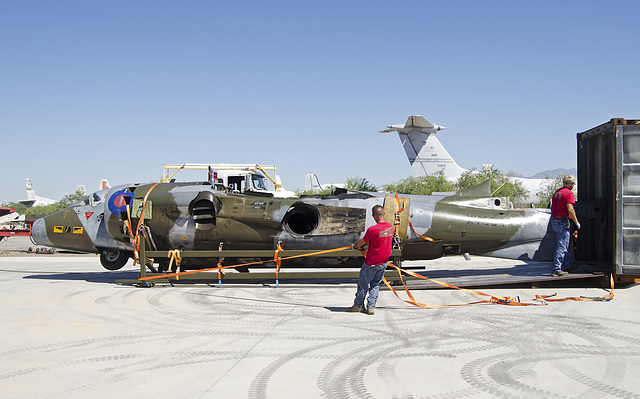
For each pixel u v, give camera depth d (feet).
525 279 26.78
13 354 14.96
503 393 11.62
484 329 18.07
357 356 14.66
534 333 17.44
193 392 11.71
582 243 30.45
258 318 20.13
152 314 20.99
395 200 27.58
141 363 14.02
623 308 21.97
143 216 28.78
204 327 18.53
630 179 24.89
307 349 15.44
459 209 29.30
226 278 27.30
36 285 30.19
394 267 26.58
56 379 12.67
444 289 27.32
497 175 105.81
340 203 28.48
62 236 32.40
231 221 28.63
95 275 36.88
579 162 30.99
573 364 13.83
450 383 12.30
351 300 24.43
